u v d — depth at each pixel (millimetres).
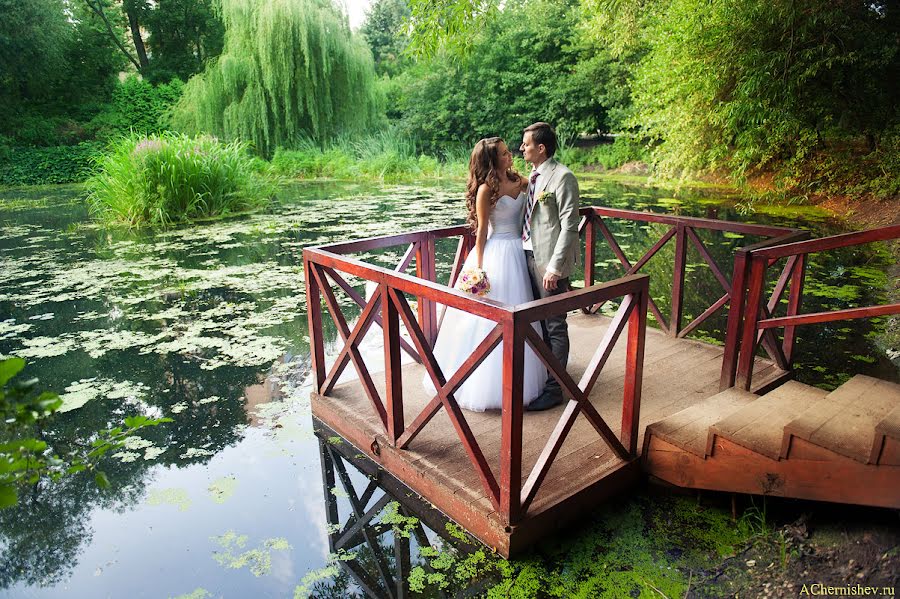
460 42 7113
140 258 7660
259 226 9648
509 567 2150
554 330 3000
